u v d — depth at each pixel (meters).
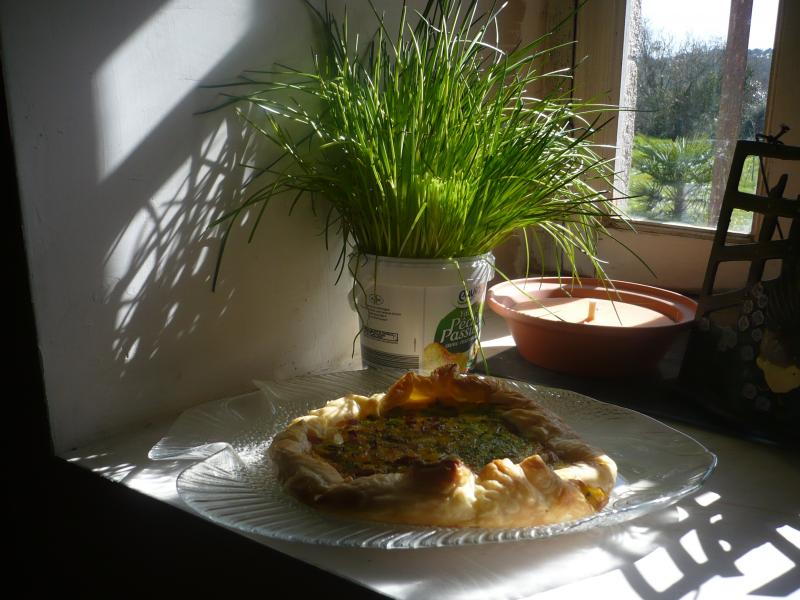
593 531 0.49
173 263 0.64
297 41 0.70
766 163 0.88
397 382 0.63
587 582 0.44
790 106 0.85
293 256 0.74
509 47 0.97
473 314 0.69
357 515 0.46
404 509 0.46
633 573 0.44
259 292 0.71
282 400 0.66
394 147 0.64
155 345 0.64
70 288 0.57
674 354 0.83
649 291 0.82
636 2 0.96
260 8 0.66
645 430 0.60
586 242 0.89
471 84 0.72
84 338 0.59
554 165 0.68
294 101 0.68
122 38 0.57
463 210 0.65
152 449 0.56
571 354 0.73
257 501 0.49
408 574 0.44
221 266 0.67
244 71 0.66
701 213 0.96
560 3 1.00
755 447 0.61
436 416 0.62
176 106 0.61
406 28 0.81
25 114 0.53
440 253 0.66
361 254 0.69
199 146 0.64
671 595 0.42
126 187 0.59
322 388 0.68
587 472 0.51
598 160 0.81
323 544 0.44
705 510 0.51
